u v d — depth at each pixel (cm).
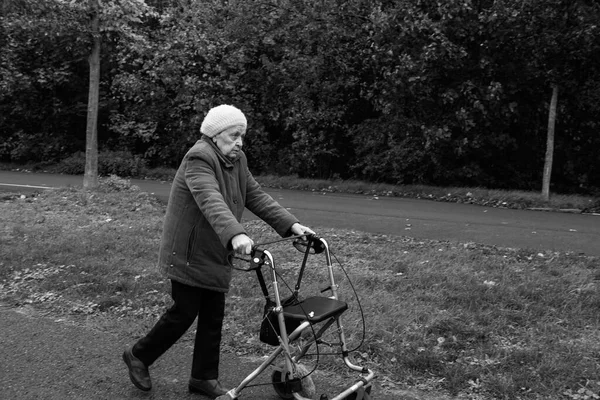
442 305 561
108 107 2177
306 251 393
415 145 1560
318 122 1722
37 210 1099
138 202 1177
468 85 1442
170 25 1897
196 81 1797
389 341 482
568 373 424
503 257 738
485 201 1352
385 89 1518
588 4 1354
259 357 477
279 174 1834
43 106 2238
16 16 1716
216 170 388
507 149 1605
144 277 657
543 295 576
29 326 543
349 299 577
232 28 1761
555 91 1397
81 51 1362
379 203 1338
